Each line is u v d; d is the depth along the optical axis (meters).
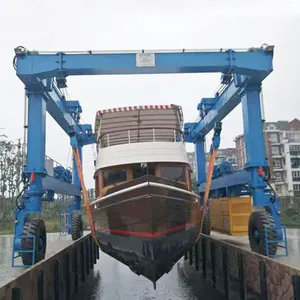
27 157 10.95
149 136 10.53
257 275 9.37
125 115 10.90
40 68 10.69
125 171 9.60
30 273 8.07
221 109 14.28
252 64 10.95
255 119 11.47
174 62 10.95
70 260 13.06
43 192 11.09
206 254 15.37
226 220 14.39
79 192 18.53
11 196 41.16
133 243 8.56
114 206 8.51
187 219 8.90
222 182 14.73
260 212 10.06
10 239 23.75
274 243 9.41
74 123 16.77
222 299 12.34
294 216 40.00
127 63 10.89
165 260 8.85
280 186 64.25
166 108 10.80
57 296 10.52
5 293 6.47
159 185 7.99
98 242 9.82
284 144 65.12
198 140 18.66
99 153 10.22
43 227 10.38
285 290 7.65
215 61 10.98
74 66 10.78
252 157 11.23
